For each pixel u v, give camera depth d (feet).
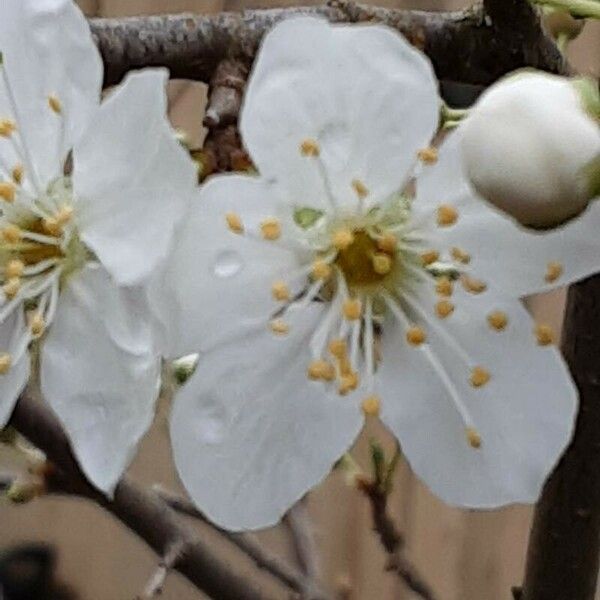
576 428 0.61
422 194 0.57
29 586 1.00
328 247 0.57
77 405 0.56
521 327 0.57
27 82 0.57
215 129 0.57
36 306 0.58
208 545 0.68
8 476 0.70
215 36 0.58
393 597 0.91
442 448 0.57
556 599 0.63
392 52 0.55
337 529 0.93
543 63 0.59
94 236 0.56
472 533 0.90
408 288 0.58
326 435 0.57
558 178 0.53
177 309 0.55
